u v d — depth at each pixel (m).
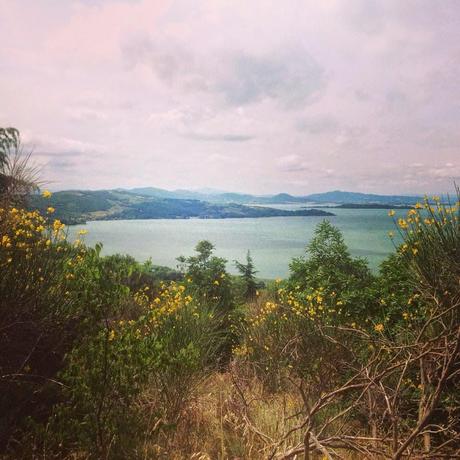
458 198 3.48
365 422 3.22
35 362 2.86
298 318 5.10
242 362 5.02
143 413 3.01
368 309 4.83
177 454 2.74
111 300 3.26
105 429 2.55
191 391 3.59
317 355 3.95
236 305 7.88
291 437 2.90
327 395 2.26
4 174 3.29
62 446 2.46
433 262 3.34
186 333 4.85
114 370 2.70
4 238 2.88
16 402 2.61
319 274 6.53
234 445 2.87
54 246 3.46
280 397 4.00
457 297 2.98
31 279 2.88
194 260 7.93
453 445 2.66
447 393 2.82
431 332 3.11
